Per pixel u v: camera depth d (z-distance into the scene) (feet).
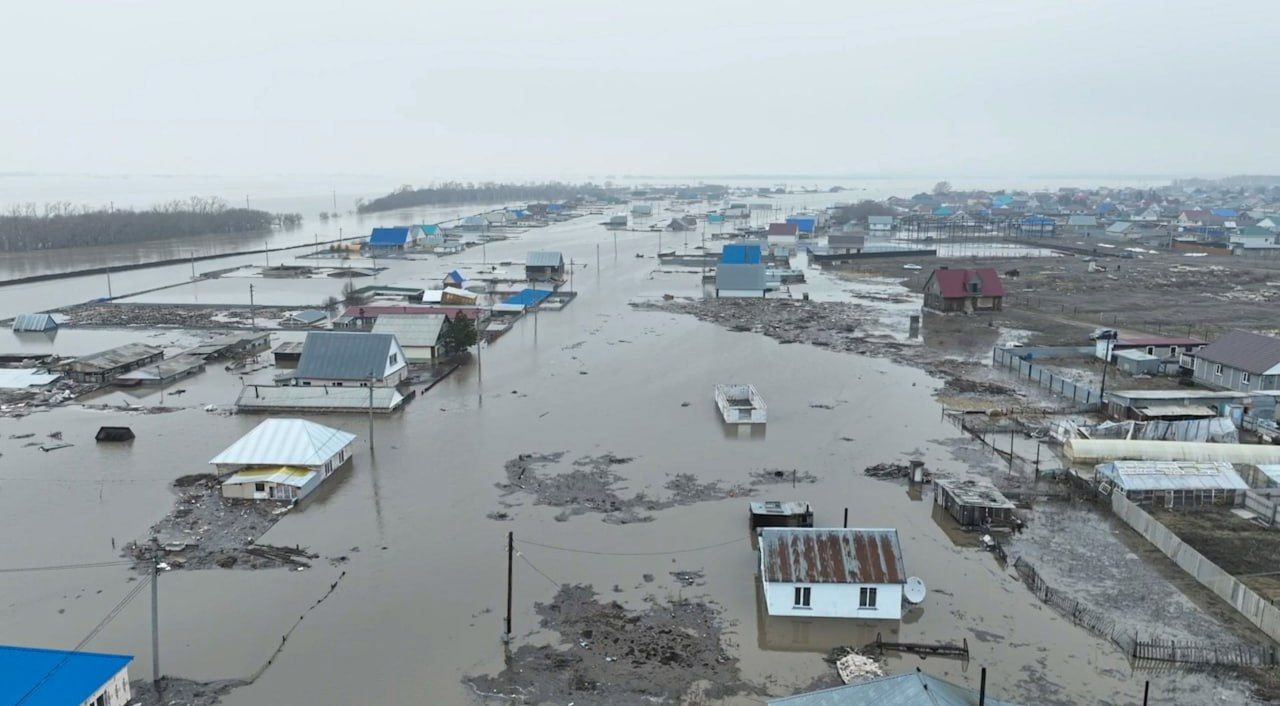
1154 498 131.95
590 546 117.39
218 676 86.99
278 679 86.58
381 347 194.80
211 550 115.24
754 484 139.85
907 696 67.67
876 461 150.71
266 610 100.01
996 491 130.93
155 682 85.30
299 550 115.34
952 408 182.39
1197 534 120.37
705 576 109.50
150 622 97.19
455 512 128.26
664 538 120.06
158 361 220.23
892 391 196.13
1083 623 98.68
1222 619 98.48
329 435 146.51
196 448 155.94
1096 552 116.26
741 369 217.15
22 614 98.63
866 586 98.89
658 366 220.43
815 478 142.72
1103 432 158.71
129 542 117.08
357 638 94.38
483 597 103.40
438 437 163.12
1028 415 176.65
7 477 140.87
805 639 95.91
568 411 180.34
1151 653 90.99
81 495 133.39
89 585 105.40
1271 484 136.46
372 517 126.31
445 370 214.69
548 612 100.22
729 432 166.61
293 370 214.48
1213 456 144.36
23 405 183.93
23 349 242.17
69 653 80.33
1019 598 104.73
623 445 158.61
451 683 86.22
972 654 92.63
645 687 86.07
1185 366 211.20
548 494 135.23
